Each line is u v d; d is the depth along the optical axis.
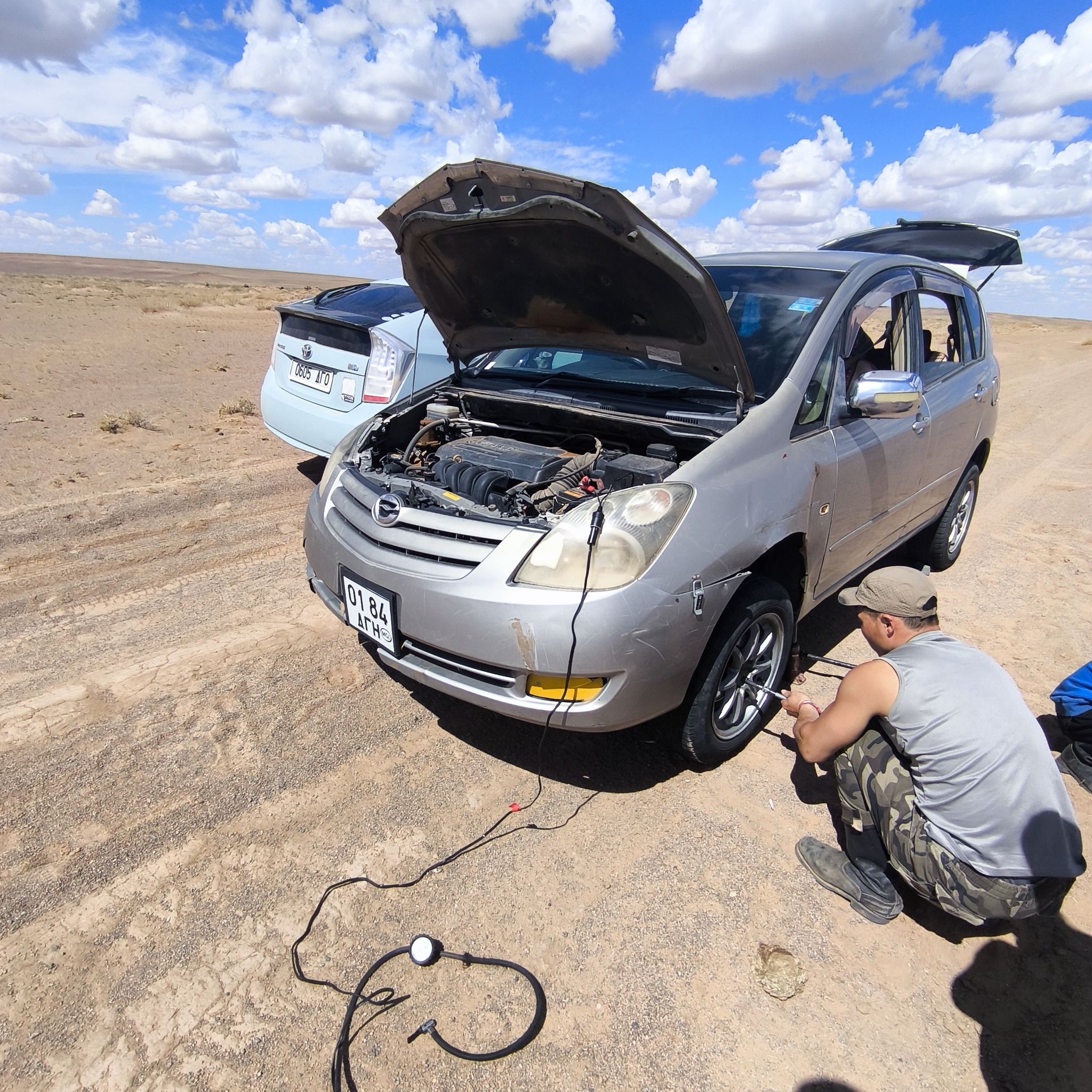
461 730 3.24
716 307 2.64
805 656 3.93
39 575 4.57
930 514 4.57
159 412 9.02
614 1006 2.05
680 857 2.59
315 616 4.20
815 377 3.15
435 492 2.90
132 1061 1.88
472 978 2.12
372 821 2.71
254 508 5.89
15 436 7.59
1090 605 4.71
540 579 2.42
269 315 24.08
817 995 2.11
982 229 5.47
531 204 2.69
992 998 2.13
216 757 3.01
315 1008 2.03
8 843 2.54
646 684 2.45
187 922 2.27
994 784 2.07
